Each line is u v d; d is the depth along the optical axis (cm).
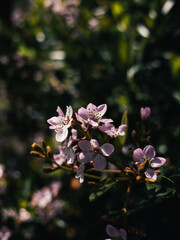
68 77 56
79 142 26
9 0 99
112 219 27
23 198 43
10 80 60
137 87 45
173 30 45
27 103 62
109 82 49
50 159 29
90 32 53
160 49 45
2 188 44
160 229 32
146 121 30
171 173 28
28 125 66
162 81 43
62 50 55
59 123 26
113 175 32
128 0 47
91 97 49
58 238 42
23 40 61
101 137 27
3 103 71
